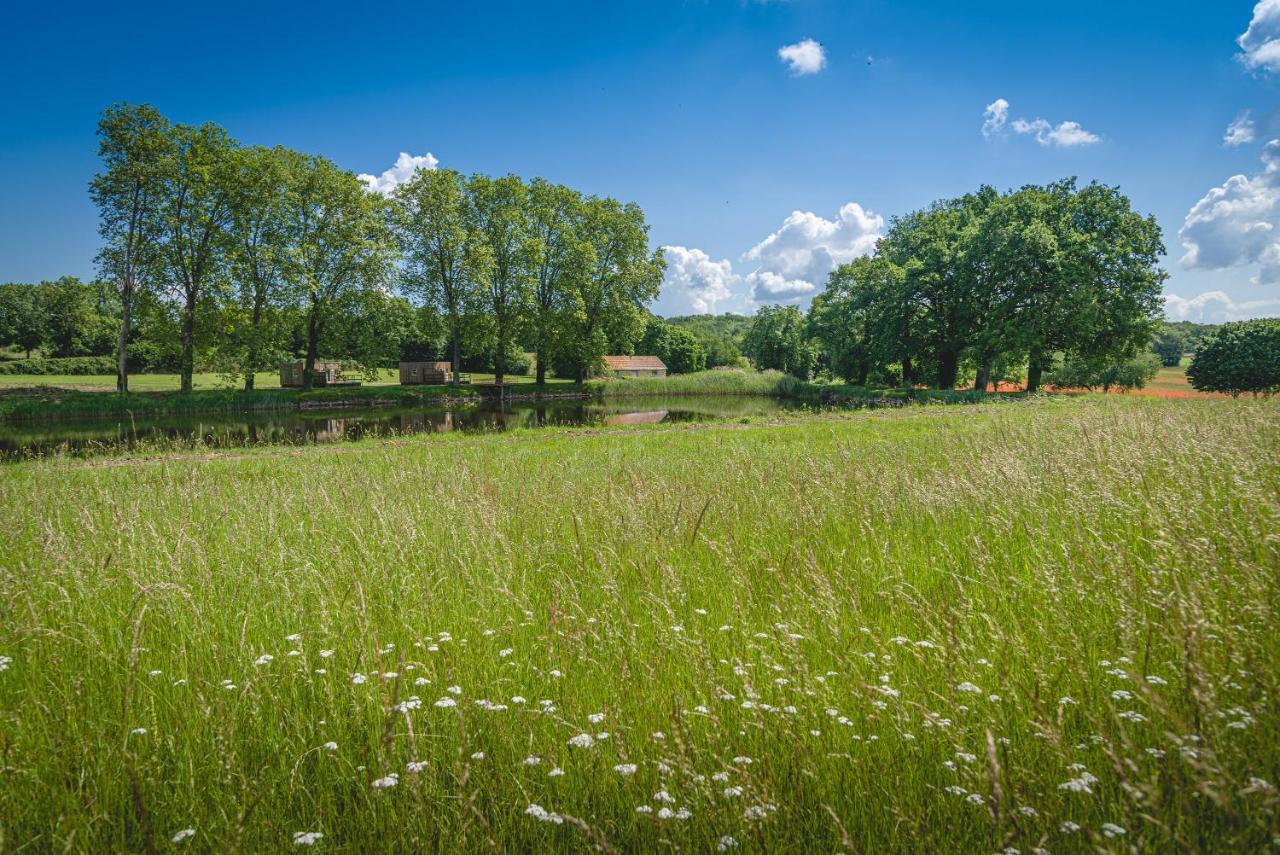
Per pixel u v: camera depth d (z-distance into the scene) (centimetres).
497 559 538
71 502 877
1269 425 931
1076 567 414
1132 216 3934
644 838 227
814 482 762
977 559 470
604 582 459
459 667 334
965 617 347
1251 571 333
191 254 3962
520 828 237
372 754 268
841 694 296
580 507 709
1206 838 191
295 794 254
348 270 4531
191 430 2961
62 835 227
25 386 4600
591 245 5353
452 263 5103
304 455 1755
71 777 255
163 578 464
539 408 4584
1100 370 4438
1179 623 281
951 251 4475
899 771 251
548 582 489
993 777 189
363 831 237
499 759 263
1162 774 212
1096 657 312
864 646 352
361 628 359
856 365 5834
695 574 498
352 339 4719
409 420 3575
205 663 351
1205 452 699
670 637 352
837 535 596
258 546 599
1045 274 3934
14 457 1953
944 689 289
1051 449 863
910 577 467
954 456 984
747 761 234
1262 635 285
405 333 5275
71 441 2478
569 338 5438
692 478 941
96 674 346
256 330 4141
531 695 317
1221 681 248
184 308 4028
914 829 212
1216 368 4147
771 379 6506
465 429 2989
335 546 566
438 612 425
